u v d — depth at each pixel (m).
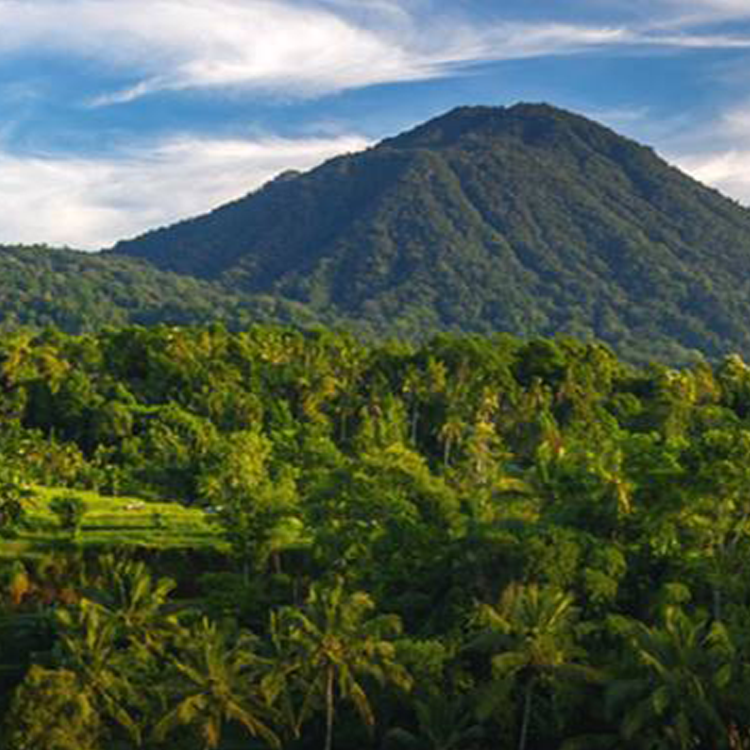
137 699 73.06
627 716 63.84
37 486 141.25
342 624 72.19
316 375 189.25
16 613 101.94
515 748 71.94
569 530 85.50
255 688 70.62
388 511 98.94
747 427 154.38
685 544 86.31
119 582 84.00
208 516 111.31
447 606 84.12
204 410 179.88
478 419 170.12
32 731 68.31
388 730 74.69
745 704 64.94
